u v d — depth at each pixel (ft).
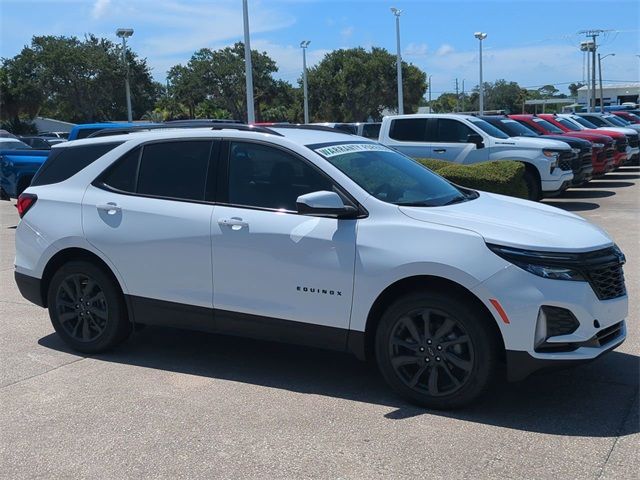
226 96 160.35
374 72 174.29
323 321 15.84
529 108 313.73
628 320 21.03
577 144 49.90
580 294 14.01
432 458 12.92
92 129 44.55
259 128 18.01
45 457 13.39
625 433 13.78
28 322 22.75
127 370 18.10
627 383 16.38
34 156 45.24
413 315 15.01
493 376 14.53
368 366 18.15
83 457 13.34
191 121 20.95
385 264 14.96
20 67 152.66
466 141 47.14
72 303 19.29
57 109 163.43
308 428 14.37
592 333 14.14
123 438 14.08
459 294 14.58
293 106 182.39
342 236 15.49
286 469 12.69
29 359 19.03
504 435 13.80
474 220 15.10
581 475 12.16
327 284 15.65
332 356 19.01
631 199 50.93
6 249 36.65
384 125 49.88
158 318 18.07
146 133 18.75
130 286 18.21
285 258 16.03
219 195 17.25
